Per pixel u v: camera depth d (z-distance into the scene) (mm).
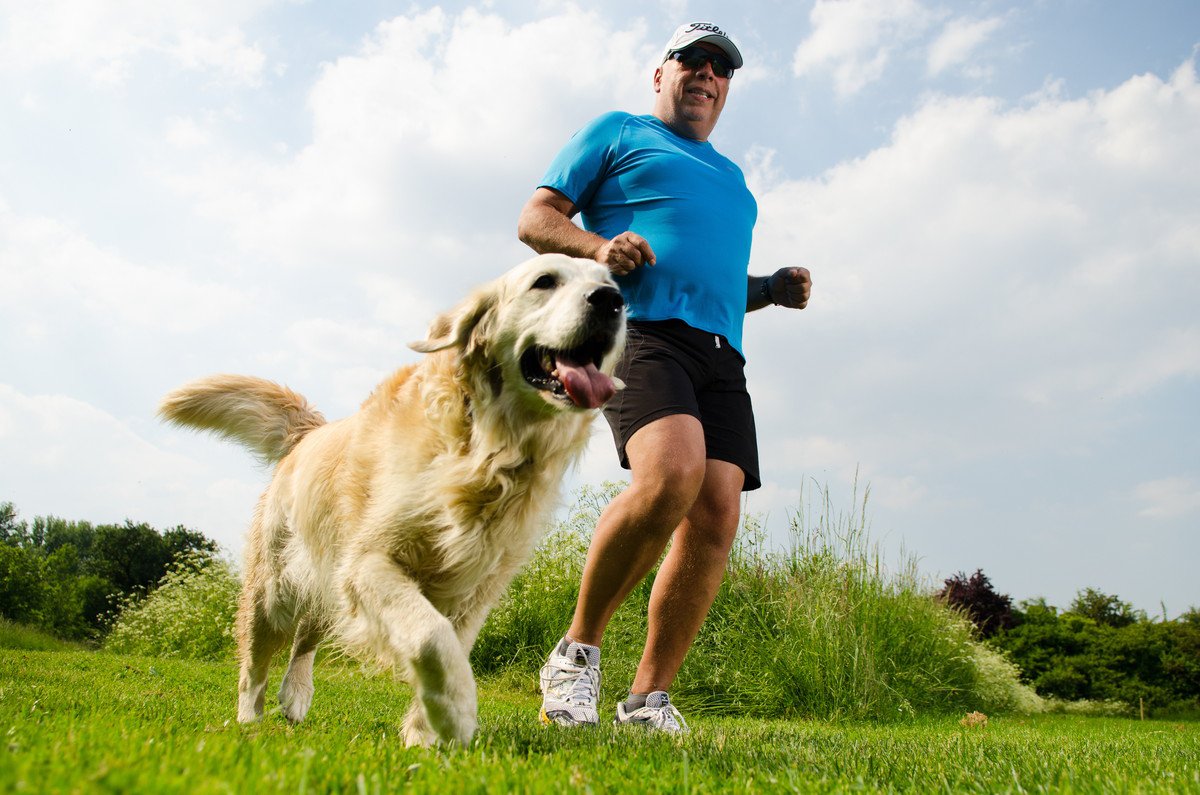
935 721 8188
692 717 7016
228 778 1421
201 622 12219
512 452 3053
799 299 4344
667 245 3641
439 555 3010
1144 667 18875
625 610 8328
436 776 1682
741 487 3783
